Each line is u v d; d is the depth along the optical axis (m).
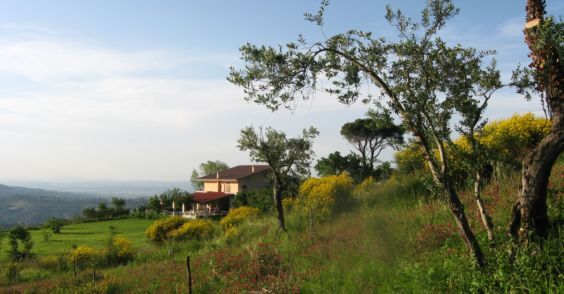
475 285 5.81
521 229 6.29
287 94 6.89
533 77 6.54
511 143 14.49
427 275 6.73
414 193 13.73
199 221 27.41
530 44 6.47
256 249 13.99
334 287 8.40
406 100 6.72
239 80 6.88
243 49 6.83
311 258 11.41
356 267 8.55
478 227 8.77
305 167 20.19
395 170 17.88
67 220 56.44
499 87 6.76
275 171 18.66
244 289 10.72
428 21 6.73
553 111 6.21
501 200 10.09
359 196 17.28
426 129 6.99
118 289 14.64
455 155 7.15
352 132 44.50
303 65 6.75
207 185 67.12
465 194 11.64
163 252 23.22
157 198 62.28
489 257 6.32
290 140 19.19
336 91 7.07
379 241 8.89
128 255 24.22
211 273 13.19
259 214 26.52
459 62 6.70
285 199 23.55
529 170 6.30
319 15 6.75
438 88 6.89
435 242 8.72
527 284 5.43
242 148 18.62
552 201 7.65
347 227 11.84
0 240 31.92
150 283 14.16
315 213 17.16
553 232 6.38
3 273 21.94
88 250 24.03
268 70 6.77
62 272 22.11
